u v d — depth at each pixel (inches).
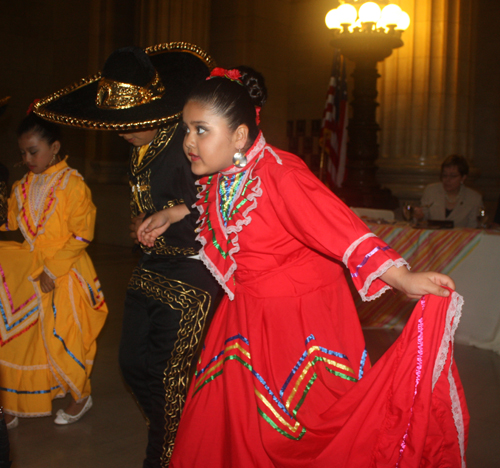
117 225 363.3
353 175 244.2
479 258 166.4
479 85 313.0
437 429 59.3
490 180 310.3
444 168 191.2
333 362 64.9
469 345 167.6
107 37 386.6
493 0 307.6
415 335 58.8
